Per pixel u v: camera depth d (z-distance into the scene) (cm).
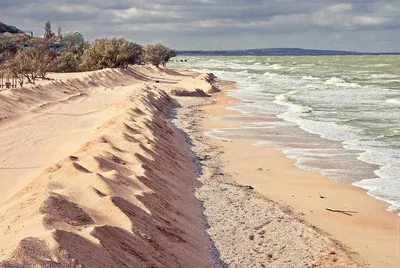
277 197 2227
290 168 2725
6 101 3944
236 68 15700
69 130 3341
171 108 5266
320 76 10700
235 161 2891
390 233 1817
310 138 3550
